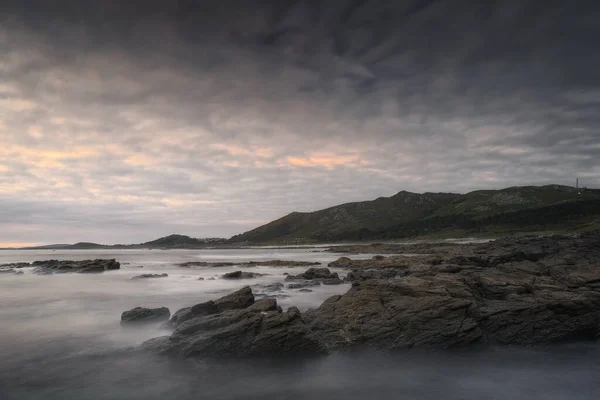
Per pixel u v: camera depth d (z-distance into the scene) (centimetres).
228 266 8100
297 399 1441
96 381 1600
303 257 12600
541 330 1964
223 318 2003
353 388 1530
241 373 1672
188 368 1719
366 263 6875
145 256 15825
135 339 2180
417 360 1781
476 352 1842
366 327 1997
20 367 1752
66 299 3644
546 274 2831
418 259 6619
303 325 1912
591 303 2025
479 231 18212
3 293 4066
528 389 1512
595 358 1794
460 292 2159
